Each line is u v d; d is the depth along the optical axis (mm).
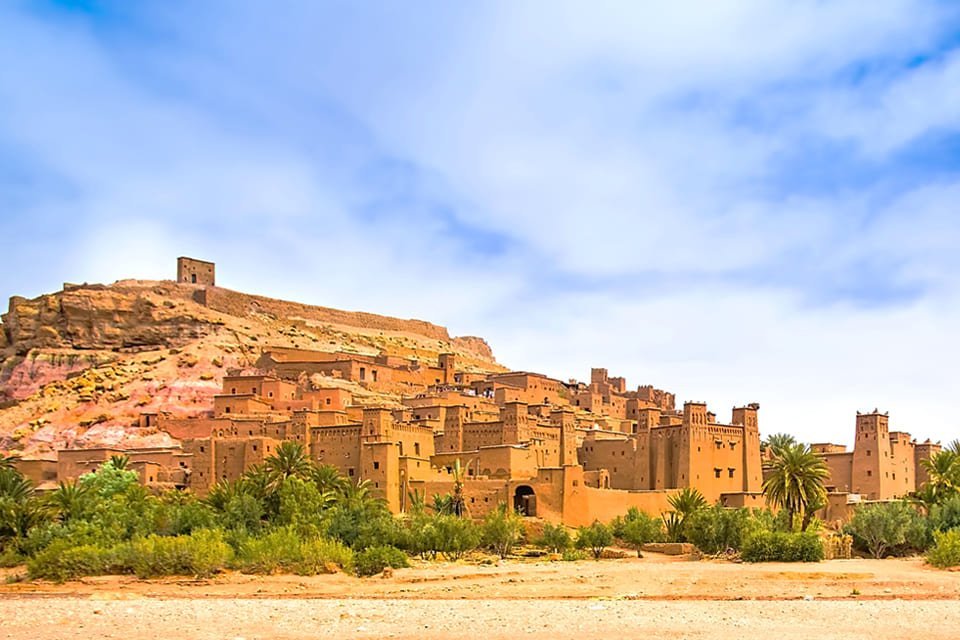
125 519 99375
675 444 133000
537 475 119000
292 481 104625
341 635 54812
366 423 126250
